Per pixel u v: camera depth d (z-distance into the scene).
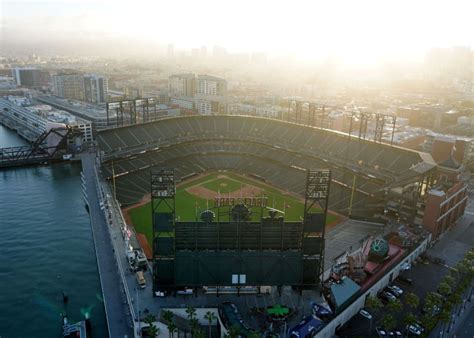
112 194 163.25
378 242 110.19
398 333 89.56
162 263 95.50
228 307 89.19
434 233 133.75
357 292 95.44
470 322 96.00
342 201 162.00
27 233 140.75
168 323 80.31
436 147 196.25
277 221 96.50
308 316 88.62
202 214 103.19
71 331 91.50
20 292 108.00
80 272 118.00
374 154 175.88
